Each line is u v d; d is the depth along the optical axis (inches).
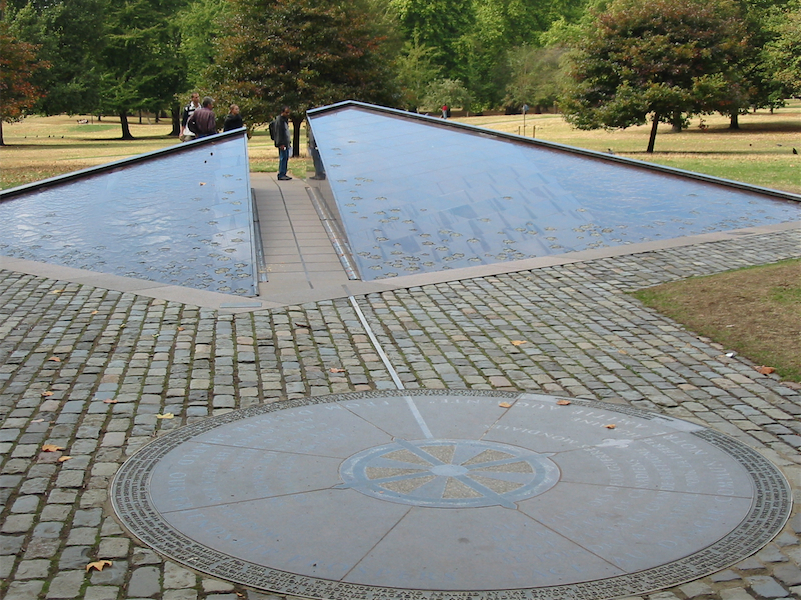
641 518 171.9
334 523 169.6
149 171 588.7
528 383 268.2
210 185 553.9
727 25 1259.2
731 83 1277.1
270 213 597.9
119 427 227.8
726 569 152.2
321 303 365.7
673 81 1248.8
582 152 631.2
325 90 1219.2
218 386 263.3
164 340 310.8
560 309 359.9
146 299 368.8
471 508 176.1
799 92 1724.9
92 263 432.1
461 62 2928.2
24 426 227.5
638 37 1261.1
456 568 151.5
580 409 242.5
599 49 1275.8
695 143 1438.2
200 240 461.4
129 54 2396.7
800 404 249.4
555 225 503.5
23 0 2161.7
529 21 2960.1
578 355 298.4
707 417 238.2
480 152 613.3
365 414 237.6
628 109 1224.2
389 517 172.1
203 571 151.6
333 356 295.1
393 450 209.8
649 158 1112.2
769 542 162.2
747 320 332.8
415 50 2615.7
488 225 494.0
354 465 200.2
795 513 174.9
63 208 525.0
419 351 301.7
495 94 2967.5
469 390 259.9
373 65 1309.1
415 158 593.0
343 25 1273.4
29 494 184.5
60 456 206.8
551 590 144.0
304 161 1052.5
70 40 2176.4
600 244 481.4
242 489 187.0
